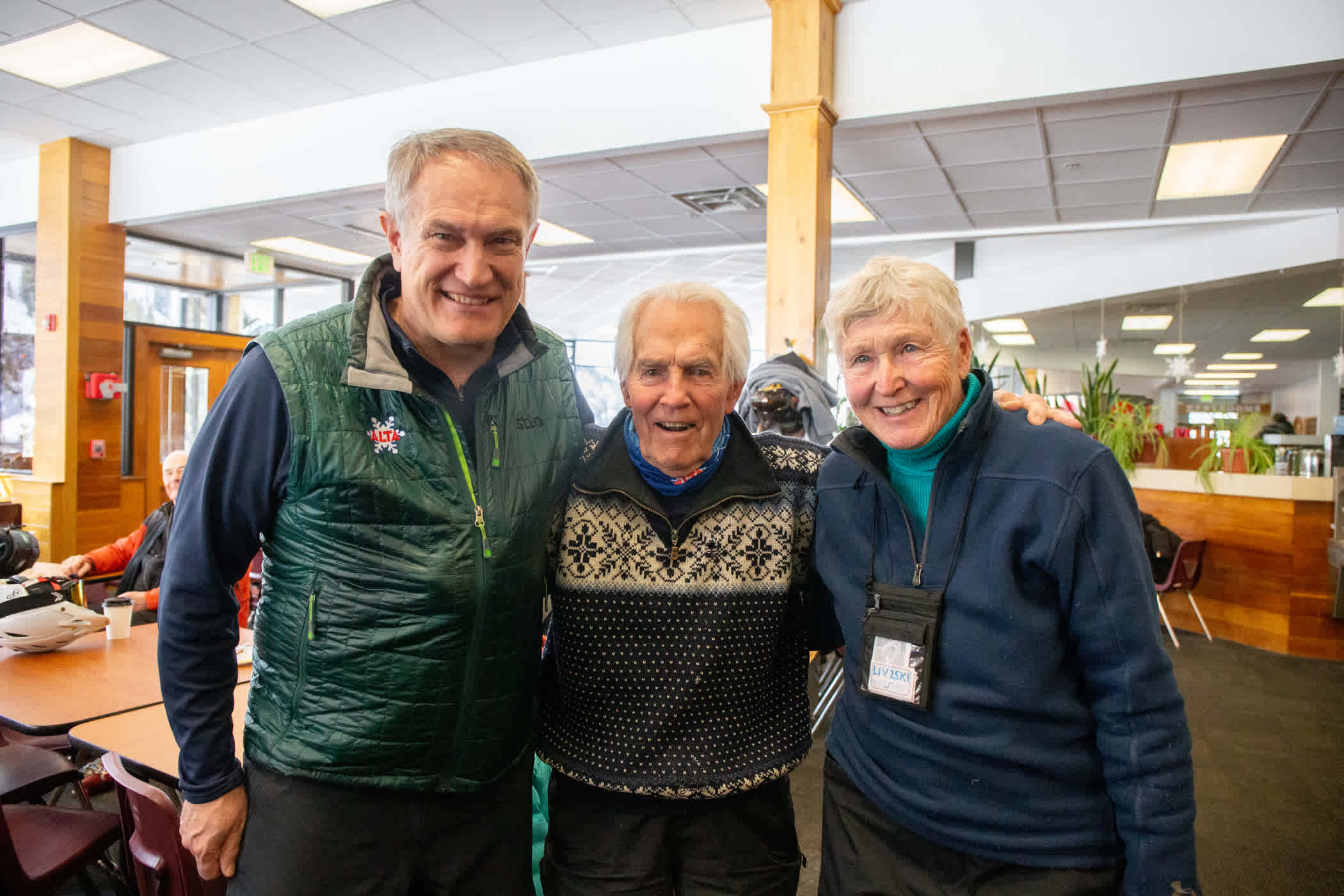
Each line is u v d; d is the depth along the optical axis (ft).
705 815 4.16
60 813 6.16
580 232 22.98
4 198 21.89
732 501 4.20
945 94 13.06
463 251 3.33
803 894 7.48
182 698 3.48
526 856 4.14
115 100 17.75
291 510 3.51
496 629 3.66
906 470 3.92
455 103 16.69
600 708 4.16
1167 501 20.13
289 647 3.54
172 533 3.52
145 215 20.75
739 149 15.49
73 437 20.38
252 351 3.51
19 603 7.67
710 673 4.07
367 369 3.39
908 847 3.90
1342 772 10.59
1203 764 10.90
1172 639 17.57
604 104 15.37
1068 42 12.42
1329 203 18.98
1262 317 23.91
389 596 3.44
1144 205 19.13
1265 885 7.83
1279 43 11.47
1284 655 16.79
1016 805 3.62
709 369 3.94
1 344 22.79
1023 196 18.52
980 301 28.19
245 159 19.21
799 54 13.08
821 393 11.80
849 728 4.25
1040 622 3.54
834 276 28.19
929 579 3.77
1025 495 3.52
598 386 31.50
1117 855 3.61
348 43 14.90
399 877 3.62
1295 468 21.30
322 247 24.54
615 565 4.09
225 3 13.39
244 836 3.60
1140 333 25.99
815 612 4.61
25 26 14.15
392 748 3.48
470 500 3.59
